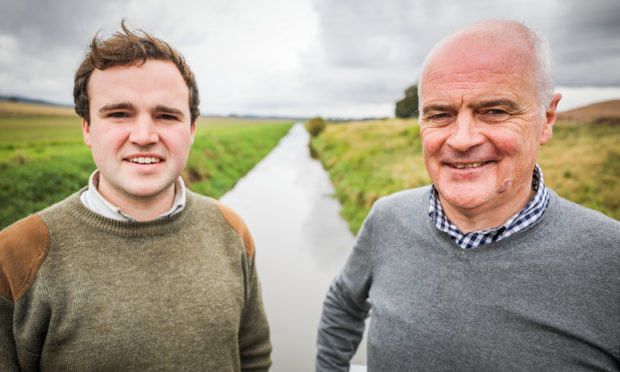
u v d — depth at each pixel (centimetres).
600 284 88
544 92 94
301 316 400
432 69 99
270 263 547
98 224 110
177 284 117
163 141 111
